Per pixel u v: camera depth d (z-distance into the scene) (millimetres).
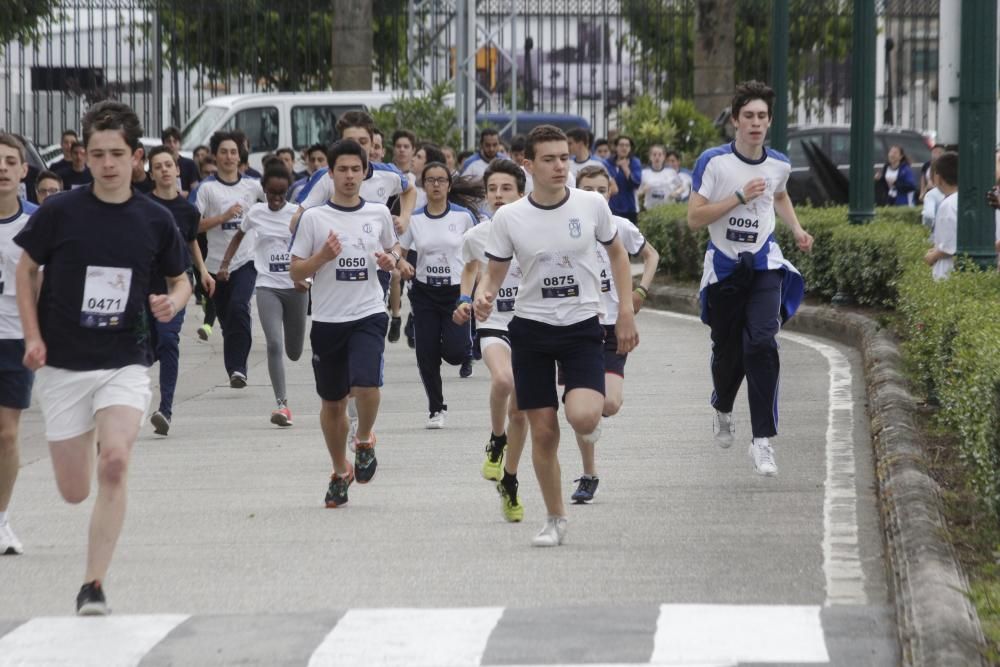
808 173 49969
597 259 14648
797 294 17703
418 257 22125
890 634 11328
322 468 19438
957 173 23094
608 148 47344
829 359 27297
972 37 22828
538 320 14203
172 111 57750
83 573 14086
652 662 10758
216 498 17500
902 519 13617
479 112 57812
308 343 33656
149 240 12664
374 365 16719
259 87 62500
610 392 16672
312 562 14203
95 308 12500
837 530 14820
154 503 17266
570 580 13258
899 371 21625
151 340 12891
